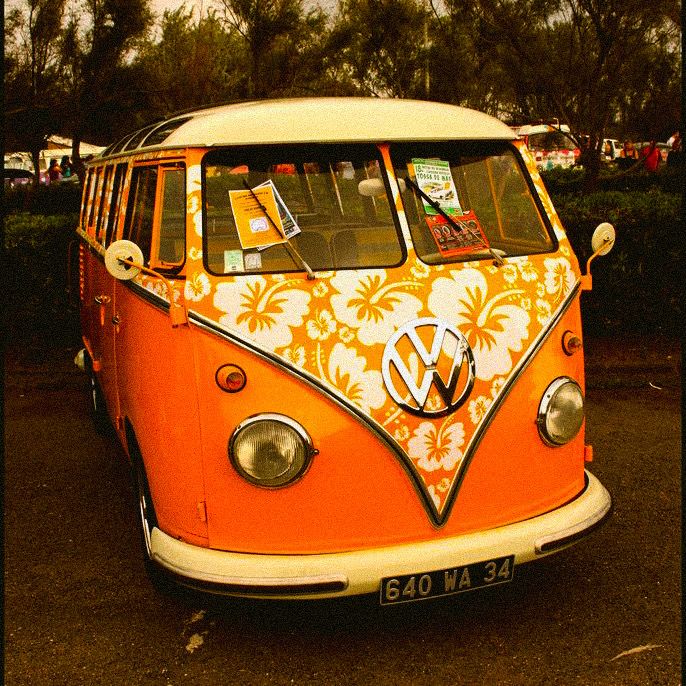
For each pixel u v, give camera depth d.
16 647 3.46
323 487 3.06
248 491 3.06
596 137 9.13
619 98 9.51
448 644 3.42
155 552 3.26
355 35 11.48
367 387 3.07
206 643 3.47
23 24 10.40
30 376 7.40
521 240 3.69
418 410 3.10
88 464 5.51
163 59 12.44
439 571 3.08
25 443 5.91
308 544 3.09
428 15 10.89
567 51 8.98
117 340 4.10
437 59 10.19
